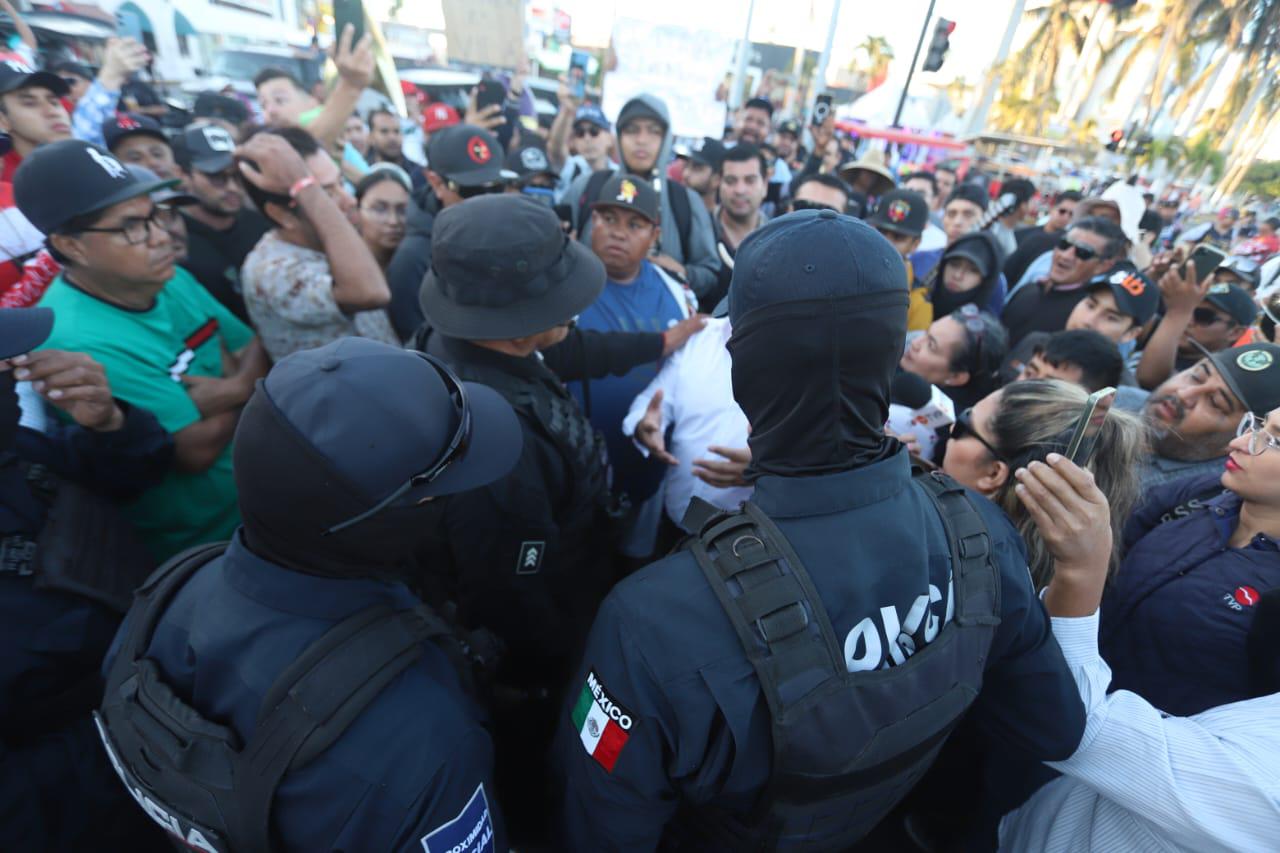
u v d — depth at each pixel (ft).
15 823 3.29
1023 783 4.38
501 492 4.35
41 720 3.48
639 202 7.60
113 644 3.01
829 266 2.38
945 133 42.78
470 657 4.13
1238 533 4.33
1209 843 2.95
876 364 2.53
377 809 2.37
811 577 2.54
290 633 2.54
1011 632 3.03
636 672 2.56
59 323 5.12
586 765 2.80
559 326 5.30
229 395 6.11
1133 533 5.51
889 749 2.57
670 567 2.71
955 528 2.92
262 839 2.36
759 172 13.03
